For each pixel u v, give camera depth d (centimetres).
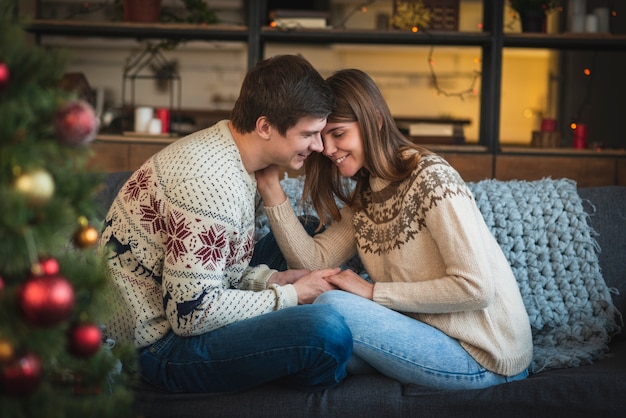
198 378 170
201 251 162
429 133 418
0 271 100
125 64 551
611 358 190
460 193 177
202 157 166
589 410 165
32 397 101
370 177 194
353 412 168
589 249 211
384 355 175
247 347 165
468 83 570
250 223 178
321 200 205
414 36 403
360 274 216
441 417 168
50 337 98
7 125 94
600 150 401
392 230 188
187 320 165
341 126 184
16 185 94
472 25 576
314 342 162
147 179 168
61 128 100
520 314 184
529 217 214
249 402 169
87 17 510
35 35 421
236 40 426
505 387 169
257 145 172
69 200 106
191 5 427
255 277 194
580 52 559
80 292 109
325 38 411
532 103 577
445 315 183
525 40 402
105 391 126
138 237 167
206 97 559
